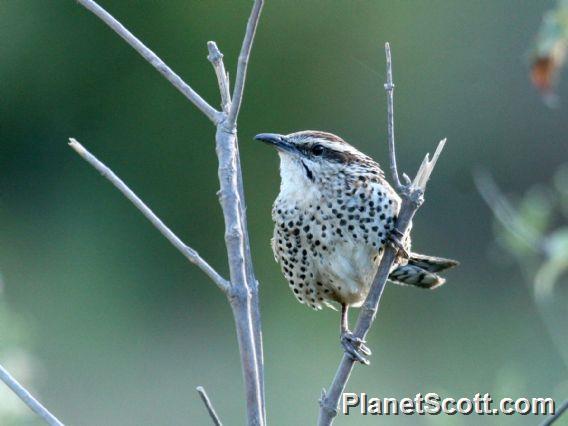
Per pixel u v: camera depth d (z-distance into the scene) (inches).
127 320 668.7
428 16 754.8
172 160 751.1
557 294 442.0
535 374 526.0
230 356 628.4
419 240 690.2
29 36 760.3
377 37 762.2
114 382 589.3
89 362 611.8
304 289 294.2
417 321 619.2
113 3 762.2
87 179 741.9
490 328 607.5
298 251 287.3
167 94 760.3
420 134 748.0
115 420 553.6
